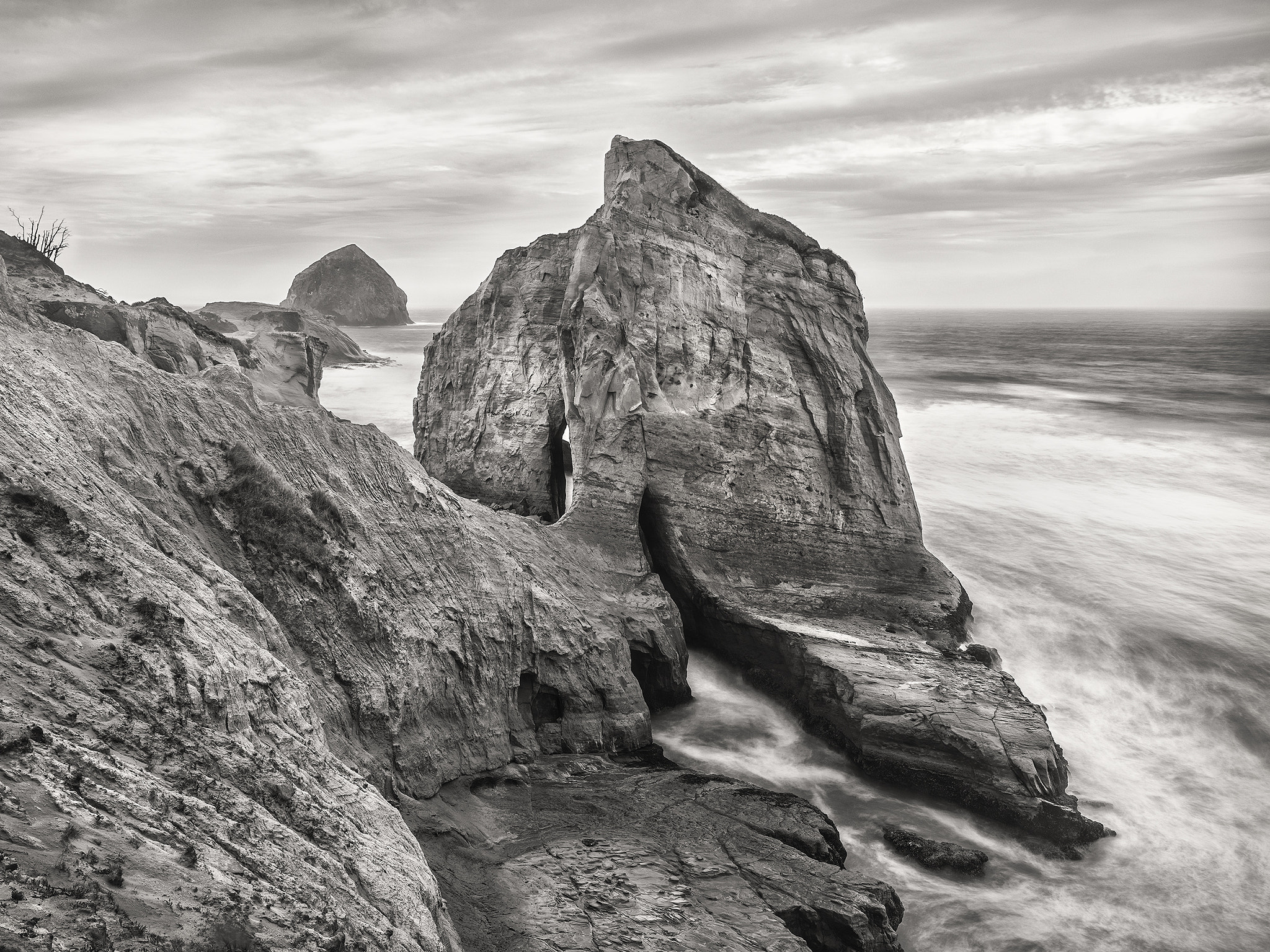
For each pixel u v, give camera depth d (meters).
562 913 18.45
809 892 20.30
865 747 28.09
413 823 20.48
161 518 18.70
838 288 39.09
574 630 27.67
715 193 40.78
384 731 21.19
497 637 25.25
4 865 9.09
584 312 36.53
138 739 12.78
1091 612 38.38
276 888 11.80
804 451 36.66
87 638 13.65
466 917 17.94
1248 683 33.56
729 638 34.06
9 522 14.34
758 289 38.44
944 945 21.53
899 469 37.97
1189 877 24.30
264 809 13.48
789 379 37.31
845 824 25.88
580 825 22.36
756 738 30.16
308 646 20.58
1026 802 25.78
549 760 25.70
